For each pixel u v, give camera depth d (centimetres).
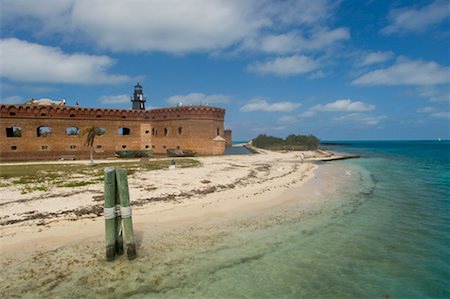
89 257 898
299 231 1159
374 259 918
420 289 752
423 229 1188
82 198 1480
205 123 4769
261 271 842
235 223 1239
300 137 8838
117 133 4562
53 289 732
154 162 3431
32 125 3909
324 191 1961
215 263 885
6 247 932
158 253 945
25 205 1336
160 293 732
